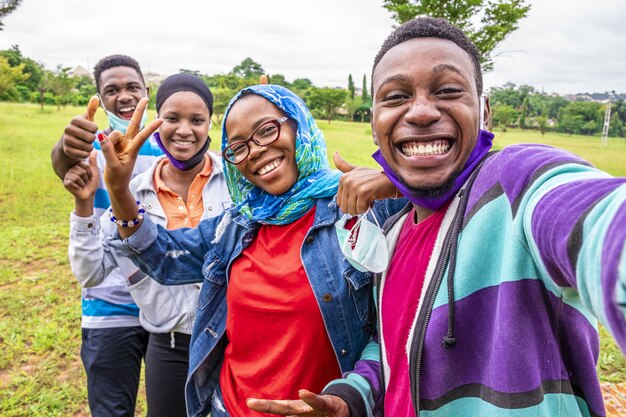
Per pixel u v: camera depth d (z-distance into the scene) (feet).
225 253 6.63
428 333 3.77
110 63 11.60
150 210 8.79
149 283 8.20
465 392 3.62
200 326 6.85
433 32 4.12
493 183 3.60
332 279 5.82
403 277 4.51
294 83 347.15
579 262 2.48
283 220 6.12
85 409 12.51
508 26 39.78
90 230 7.75
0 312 17.21
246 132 6.11
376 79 4.32
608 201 2.46
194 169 9.17
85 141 6.88
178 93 8.82
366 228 4.80
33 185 37.37
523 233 3.24
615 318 2.15
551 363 3.32
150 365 8.71
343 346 5.86
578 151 110.93
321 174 6.35
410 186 4.11
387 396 4.51
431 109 3.88
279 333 5.95
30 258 22.38
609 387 12.24
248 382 6.15
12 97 176.24
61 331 15.89
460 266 3.62
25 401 12.57
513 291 3.27
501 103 271.49
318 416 4.61
